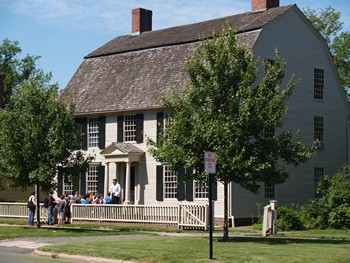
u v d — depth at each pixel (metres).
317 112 41.81
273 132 38.03
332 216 31.06
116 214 35.66
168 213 33.19
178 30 45.00
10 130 31.81
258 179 24.39
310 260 17.83
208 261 17.98
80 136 32.66
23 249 23.28
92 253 20.23
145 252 19.92
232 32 24.62
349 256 18.66
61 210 36.78
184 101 24.81
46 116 31.81
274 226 28.17
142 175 39.81
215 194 35.84
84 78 46.03
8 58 74.06
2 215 41.34
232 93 23.80
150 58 43.06
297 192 39.66
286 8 39.88
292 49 40.25
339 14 62.78
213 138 23.31
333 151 42.72
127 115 41.28
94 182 42.16
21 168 31.59
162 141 25.55
